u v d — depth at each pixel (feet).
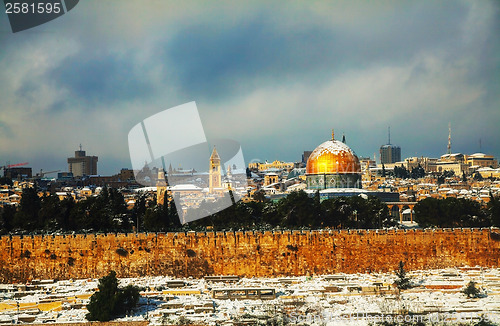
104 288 532.32
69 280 654.12
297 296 579.48
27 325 499.10
